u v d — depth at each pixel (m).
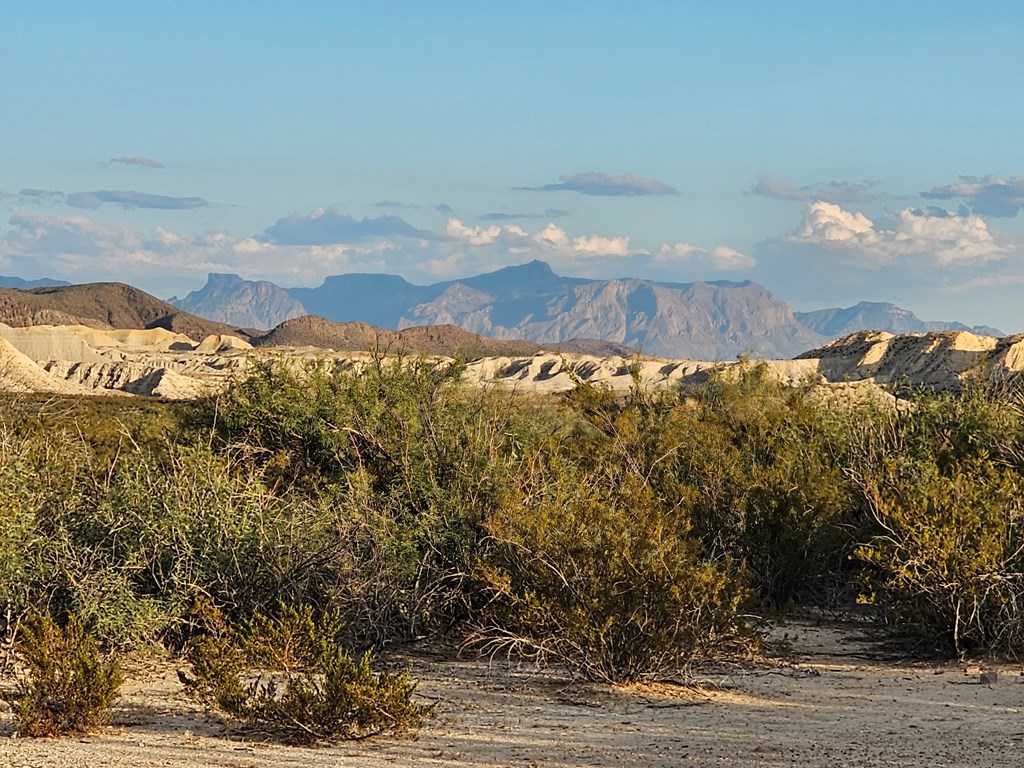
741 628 12.35
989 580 12.55
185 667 11.75
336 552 12.92
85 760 7.77
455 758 8.12
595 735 9.03
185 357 149.38
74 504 12.64
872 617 15.03
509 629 12.42
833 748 8.47
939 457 17.20
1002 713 9.91
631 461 17.31
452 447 14.70
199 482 13.31
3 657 11.24
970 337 98.62
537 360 101.69
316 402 16.17
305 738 8.85
